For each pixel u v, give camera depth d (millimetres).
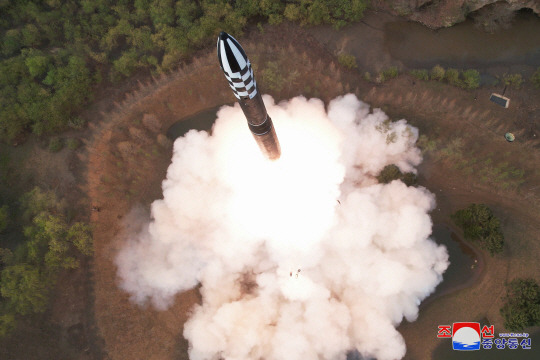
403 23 58156
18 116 55375
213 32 58125
